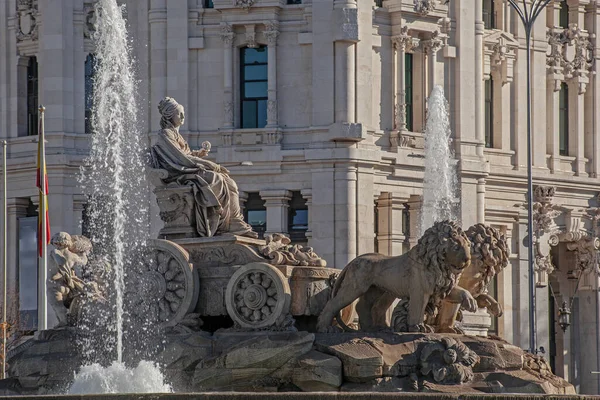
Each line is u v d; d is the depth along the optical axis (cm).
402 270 9638
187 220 10062
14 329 19338
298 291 9738
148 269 9844
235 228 10106
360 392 8438
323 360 9169
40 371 9819
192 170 10069
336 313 9706
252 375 9312
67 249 10088
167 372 9556
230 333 9619
